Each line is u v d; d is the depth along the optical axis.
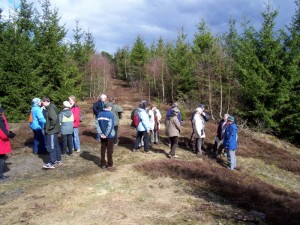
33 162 10.88
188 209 7.09
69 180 8.87
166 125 12.14
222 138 13.22
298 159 15.55
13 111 19.72
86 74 37.66
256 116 22.67
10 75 19.78
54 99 23.34
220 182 9.16
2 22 21.77
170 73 35.44
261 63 22.33
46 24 25.14
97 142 14.23
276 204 8.08
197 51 28.77
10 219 6.41
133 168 10.11
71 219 6.43
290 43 22.61
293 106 21.77
